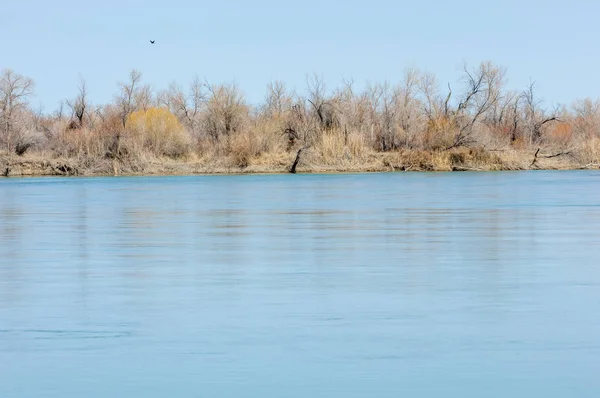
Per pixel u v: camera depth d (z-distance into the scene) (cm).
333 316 1516
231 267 2078
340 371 1198
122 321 1484
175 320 1490
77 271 2025
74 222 3288
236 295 1711
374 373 1189
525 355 1265
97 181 7206
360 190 5462
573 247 2422
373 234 2789
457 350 1293
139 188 5944
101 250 2411
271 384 1148
